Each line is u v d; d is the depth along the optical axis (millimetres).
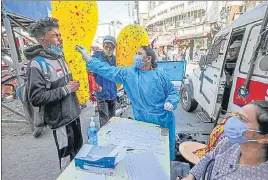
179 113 5074
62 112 1903
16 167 2793
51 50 1833
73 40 2996
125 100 5430
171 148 2229
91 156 1311
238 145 1130
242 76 2635
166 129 1932
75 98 2076
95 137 1709
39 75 1702
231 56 3414
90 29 3146
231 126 1062
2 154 3117
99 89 3227
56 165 2840
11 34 3629
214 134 2027
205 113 4891
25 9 3844
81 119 4645
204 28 20781
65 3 2818
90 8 2986
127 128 1900
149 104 2010
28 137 3723
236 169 1065
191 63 19297
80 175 1217
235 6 18594
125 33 3596
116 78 2064
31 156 3068
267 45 2143
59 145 2008
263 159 1018
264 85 2109
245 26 2807
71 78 2080
